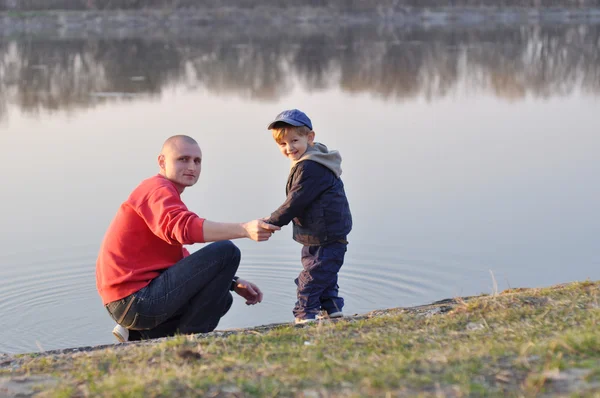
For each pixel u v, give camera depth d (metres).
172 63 24.84
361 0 47.00
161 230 4.39
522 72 22.14
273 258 7.12
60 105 16.70
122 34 38.06
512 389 2.78
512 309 4.02
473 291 6.43
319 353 3.36
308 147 5.03
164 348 3.57
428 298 6.25
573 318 3.81
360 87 19.19
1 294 6.30
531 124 13.91
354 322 3.99
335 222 4.94
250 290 4.96
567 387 2.75
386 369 2.99
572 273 6.87
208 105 16.39
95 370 3.35
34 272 6.85
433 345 3.47
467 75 21.50
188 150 4.69
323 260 4.94
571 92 18.14
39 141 12.71
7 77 21.73
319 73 22.02
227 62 25.03
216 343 3.65
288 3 46.41
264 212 8.45
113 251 4.57
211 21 44.62
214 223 4.34
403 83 19.89
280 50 29.12
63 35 37.00
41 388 3.15
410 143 12.23
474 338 3.57
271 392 2.87
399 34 37.91
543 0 49.03
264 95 17.86
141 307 4.50
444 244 7.54
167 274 4.55
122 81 20.75
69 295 6.34
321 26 44.66
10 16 41.47
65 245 7.59
